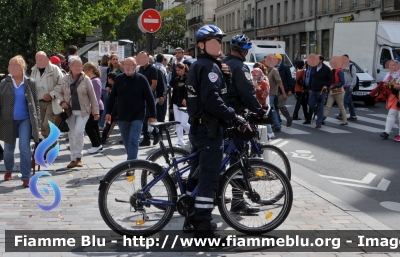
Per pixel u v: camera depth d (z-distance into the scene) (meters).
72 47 13.81
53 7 33.38
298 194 7.68
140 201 5.63
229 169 5.73
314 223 6.29
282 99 15.28
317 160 10.82
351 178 9.19
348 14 44.59
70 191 7.81
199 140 5.53
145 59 12.13
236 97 6.18
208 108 5.34
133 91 8.64
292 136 14.16
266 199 5.84
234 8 75.69
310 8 51.28
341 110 16.36
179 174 5.81
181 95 11.91
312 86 15.64
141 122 8.75
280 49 31.95
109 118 8.98
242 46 6.01
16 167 9.57
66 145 12.32
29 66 34.00
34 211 6.78
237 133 5.72
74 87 9.52
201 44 5.46
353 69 17.38
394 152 11.69
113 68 13.90
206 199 5.52
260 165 5.80
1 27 33.31
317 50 49.44
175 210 5.78
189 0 100.44
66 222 6.31
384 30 25.56
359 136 14.11
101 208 5.59
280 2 58.56
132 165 5.60
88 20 45.19
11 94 8.08
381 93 13.54
